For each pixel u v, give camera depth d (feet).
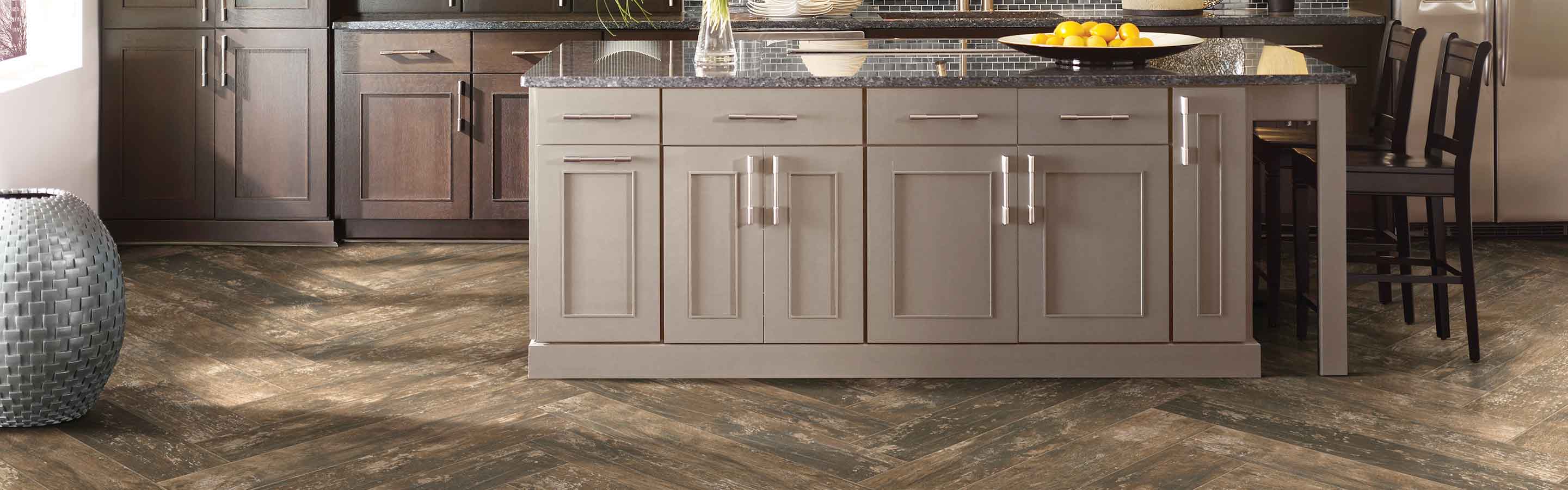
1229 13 18.08
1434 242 12.13
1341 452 9.09
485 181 17.03
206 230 16.96
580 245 10.59
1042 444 9.27
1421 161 11.37
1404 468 8.80
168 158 16.84
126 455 9.02
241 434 9.47
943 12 18.49
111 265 9.52
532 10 17.76
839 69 10.70
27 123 14.96
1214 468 8.81
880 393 10.43
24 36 15.97
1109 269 10.58
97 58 16.65
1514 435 9.43
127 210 16.90
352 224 17.24
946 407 10.09
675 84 10.19
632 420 9.80
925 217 10.48
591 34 16.74
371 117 16.89
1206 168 10.39
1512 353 11.55
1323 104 10.39
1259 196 12.98
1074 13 18.45
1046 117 10.30
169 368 11.18
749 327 10.70
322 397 10.37
